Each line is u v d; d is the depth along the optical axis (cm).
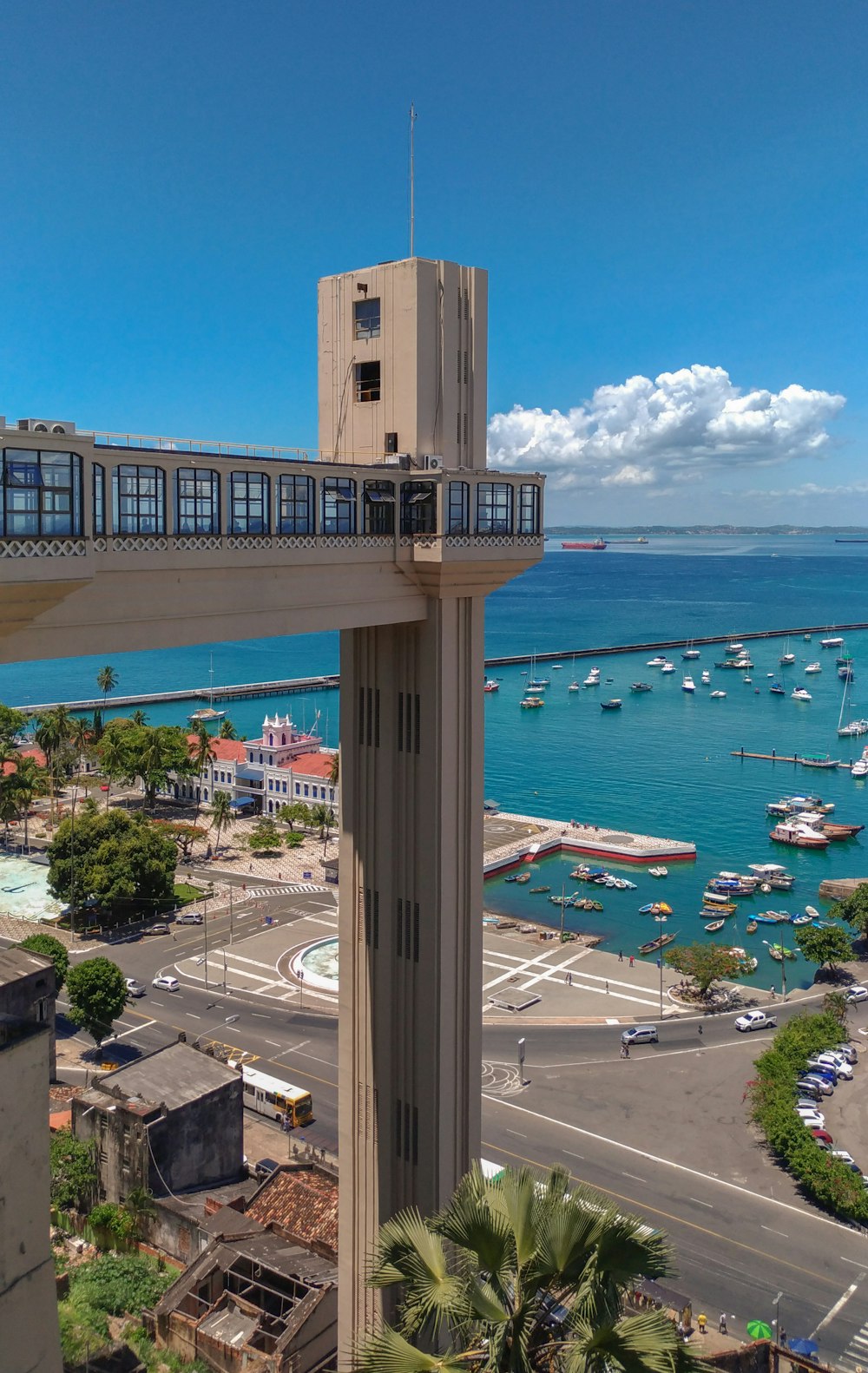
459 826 4531
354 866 4744
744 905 16575
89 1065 10350
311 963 13200
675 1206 8362
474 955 4656
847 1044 11119
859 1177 8288
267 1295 6488
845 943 13138
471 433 4669
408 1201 4656
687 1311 6888
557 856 19000
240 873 16888
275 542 3562
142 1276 6562
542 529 4688
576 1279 2545
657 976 13338
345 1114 4875
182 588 3266
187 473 3225
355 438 4616
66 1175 7700
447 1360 2547
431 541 4141
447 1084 4569
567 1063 10875
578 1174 8788
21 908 14775
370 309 4525
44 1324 2528
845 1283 7488
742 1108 9981
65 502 2716
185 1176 7875
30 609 2711
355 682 4678
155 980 12456
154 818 19962
